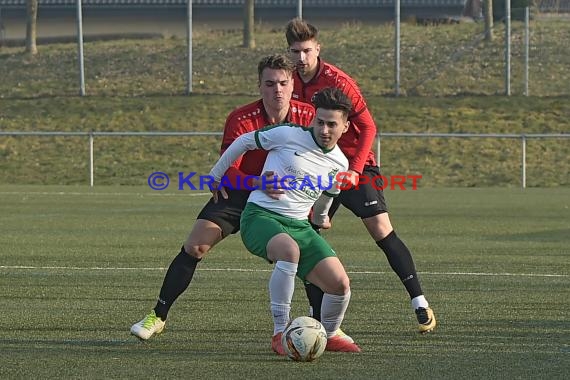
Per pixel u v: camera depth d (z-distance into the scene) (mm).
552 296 21703
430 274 25219
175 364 14914
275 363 15031
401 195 53344
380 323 18484
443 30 91625
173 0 96500
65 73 86875
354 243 32344
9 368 14570
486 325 18281
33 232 35156
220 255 28719
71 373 14281
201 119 76312
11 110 79188
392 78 82750
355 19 95812
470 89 80188
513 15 90438
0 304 20406
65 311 19594
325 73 18141
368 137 17953
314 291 17188
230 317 18984
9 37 96500
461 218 40906
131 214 42062
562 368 14656
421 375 14234
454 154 69000
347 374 14305
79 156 70062
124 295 21641
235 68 85562
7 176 66688
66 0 96250
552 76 81438
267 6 95625
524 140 59156
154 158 69500
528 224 38594
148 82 84125
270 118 16797
